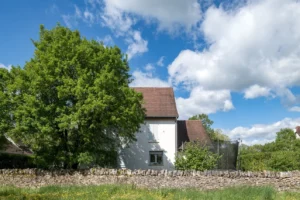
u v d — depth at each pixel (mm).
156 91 41531
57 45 25734
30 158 32625
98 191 18406
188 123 42094
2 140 30766
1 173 23156
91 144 27281
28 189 20172
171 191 19062
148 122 37750
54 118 24766
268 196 17750
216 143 36219
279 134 69750
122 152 36750
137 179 23422
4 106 24750
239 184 23188
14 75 26938
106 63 27484
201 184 23219
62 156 25391
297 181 23234
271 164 32219
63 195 17000
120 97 26953
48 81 24641
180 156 32688
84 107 24016
